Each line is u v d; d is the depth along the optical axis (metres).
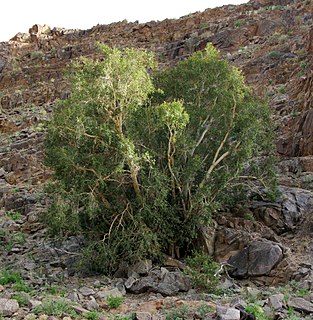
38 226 18.02
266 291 10.40
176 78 14.25
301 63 24.92
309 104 19.58
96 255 12.72
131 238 12.38
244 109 13.69
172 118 12.16
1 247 16.14
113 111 12.45
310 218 13.35
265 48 30.22
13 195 21.91
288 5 38.28
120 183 12.61
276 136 19.03
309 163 16.55
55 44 53.22
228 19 39.41
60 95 39.25
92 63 12.66
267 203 14.20
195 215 12.70
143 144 13.11
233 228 13.38
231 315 7.99
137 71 12.36
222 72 14.09
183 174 12.65
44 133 30.53
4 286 11.26
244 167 14.93
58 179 12.73
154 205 12.36
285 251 11.99
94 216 12.20
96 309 9.34
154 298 10.45
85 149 12.50
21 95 41.59
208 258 11.52
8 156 28.78
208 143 13.94
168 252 12.98
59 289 10.97
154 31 46.03
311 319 8.51
